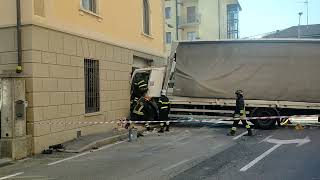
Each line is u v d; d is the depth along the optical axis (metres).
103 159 11.12
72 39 14.12
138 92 18.64
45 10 12.71
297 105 16.94
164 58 23.20
